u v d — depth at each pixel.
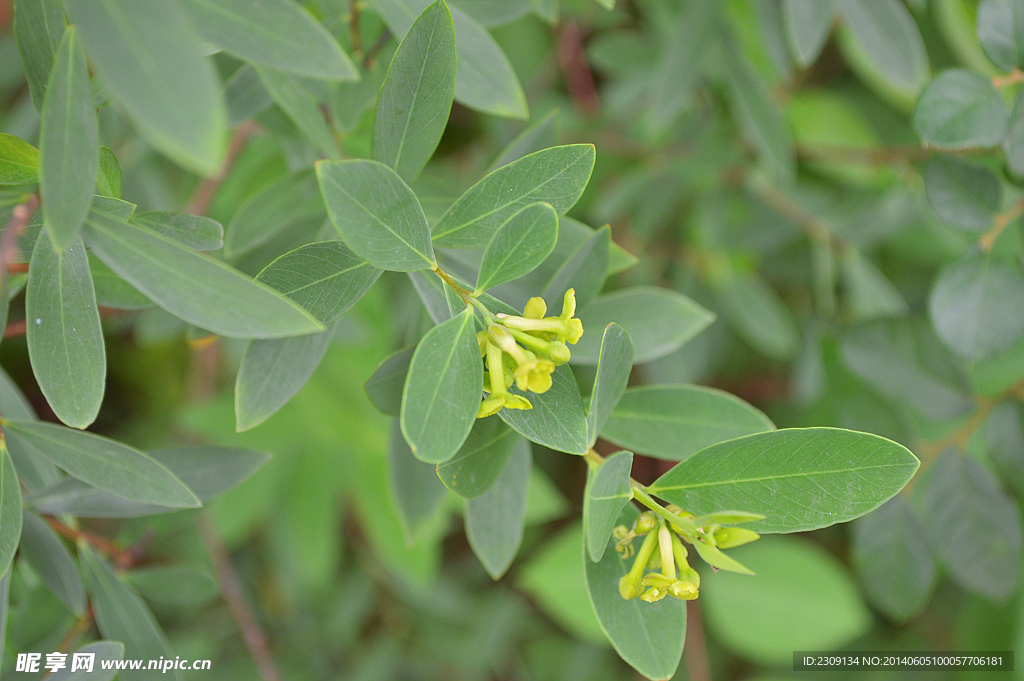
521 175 0.31
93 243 0.29
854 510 0.31
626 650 0.32
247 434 0.59
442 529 0.59
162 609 0.61
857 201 0.59
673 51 0.47
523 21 0.64
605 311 0.36
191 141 0.27
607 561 0.32
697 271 0.64
